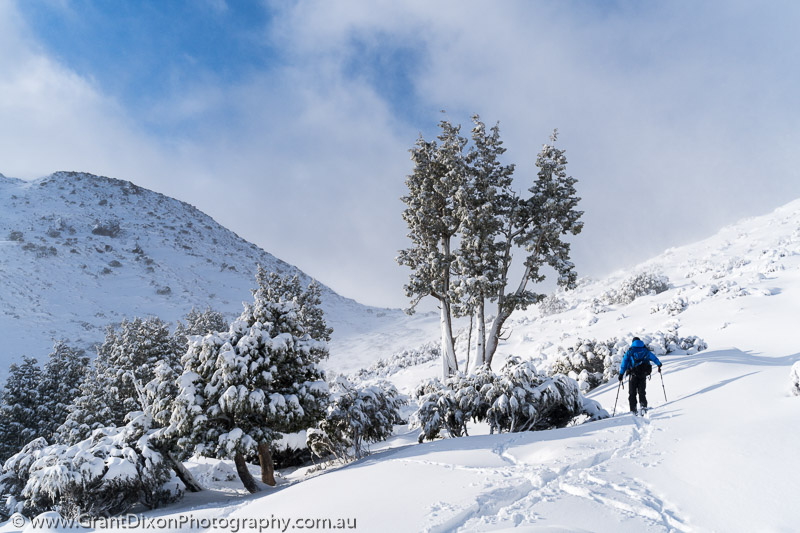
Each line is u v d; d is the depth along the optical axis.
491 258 22.56
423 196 23.81
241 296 129.12
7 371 59.88
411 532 4.76
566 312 49.12
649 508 4.77
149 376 26.86
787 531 3.87
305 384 12.61
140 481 10.89
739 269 39.28
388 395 15.77
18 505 11.52
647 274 45.75
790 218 59.88
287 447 17.50
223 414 11.70
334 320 121.44
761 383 9.54
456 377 13.95
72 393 29.98
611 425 8.85
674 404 9.84
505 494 5.63
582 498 5.26
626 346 18.98
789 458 5.23
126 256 129.50
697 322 25.62
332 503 6.43
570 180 23.05
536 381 12.81
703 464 5.67
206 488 13.43
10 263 104.06
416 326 109.94
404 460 8.53
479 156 24.31
